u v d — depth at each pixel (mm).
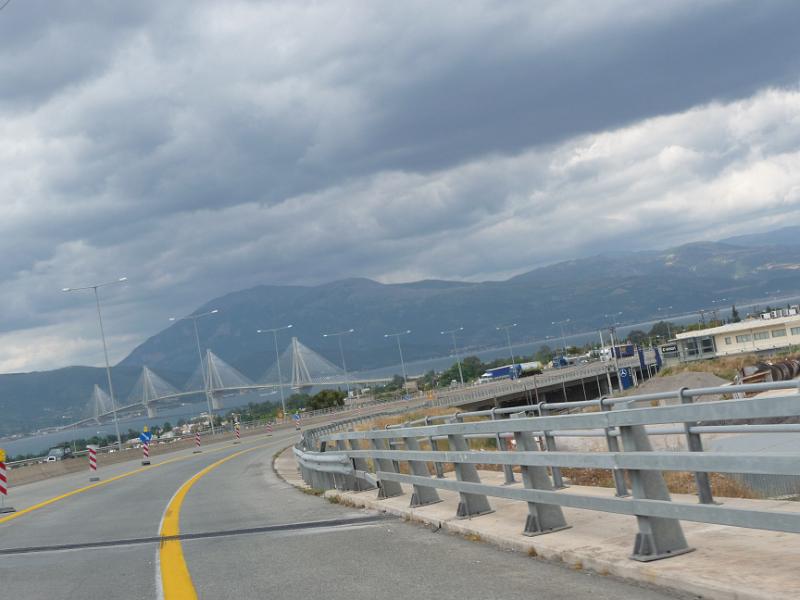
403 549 9758
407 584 7848
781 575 6027
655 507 6949
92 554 12742
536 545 8398
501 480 14156
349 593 7762
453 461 10992
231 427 103125
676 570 6602
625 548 7711
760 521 5953
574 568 7676
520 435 9414
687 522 8500
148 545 13070
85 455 65125
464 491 10805
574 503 8211
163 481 33062
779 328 99062
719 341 103562
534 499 8953
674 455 6770
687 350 106500
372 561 9211
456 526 10391
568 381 106625
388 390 176875
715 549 7137
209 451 63000
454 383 149875
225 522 15211
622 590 6660
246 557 10562
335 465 17391
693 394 7215
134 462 58375
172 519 16953
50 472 51438
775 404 5676
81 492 31672
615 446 8945
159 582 9477
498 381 139250
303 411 120000
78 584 9961
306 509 15742
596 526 8977
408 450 12914
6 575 11430
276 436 76750
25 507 26500
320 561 9602
